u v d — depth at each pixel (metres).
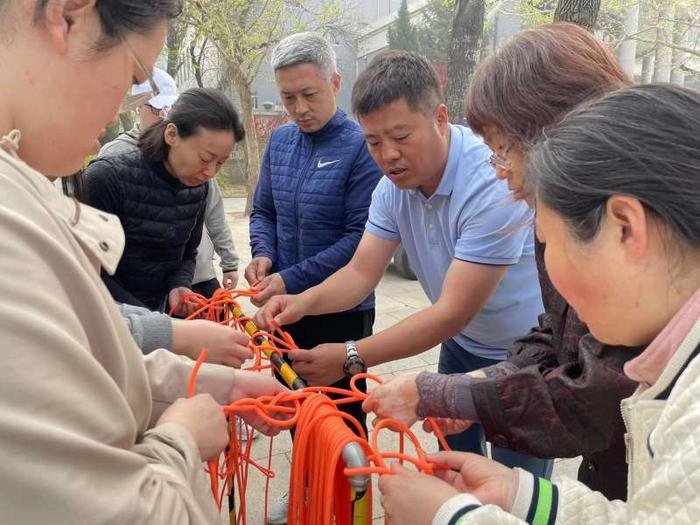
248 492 2.33
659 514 0.54
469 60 6.07
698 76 10.74
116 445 0.59
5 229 0.53
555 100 0.96
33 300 0.52
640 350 0.87
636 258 0.61
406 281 5.96
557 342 1.12
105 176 1.89
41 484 0.49
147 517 0.57
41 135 0.67
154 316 1.25
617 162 0.59
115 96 0.71
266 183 2.42
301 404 0.99
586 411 0.91
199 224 2.25
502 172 1.08
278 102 17.42
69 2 0.63
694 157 0.58
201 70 12.37
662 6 9.05
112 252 0.71
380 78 1.47
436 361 3.61
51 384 0.51
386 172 1.57
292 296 1.72
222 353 1.28
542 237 0.69
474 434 1.81
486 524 0.67
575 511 0.73
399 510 0.76
